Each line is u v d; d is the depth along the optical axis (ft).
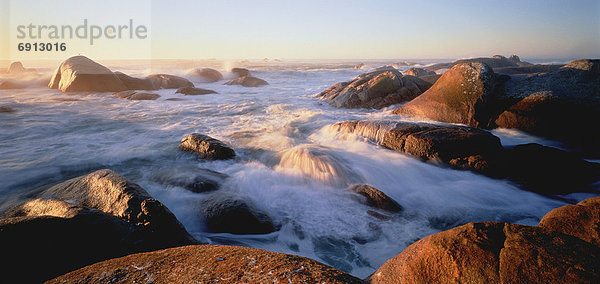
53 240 7.02
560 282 4.69
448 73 27.50
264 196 14.25
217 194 13.12
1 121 27.78
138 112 34.73
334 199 14.17
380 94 37.37
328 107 38.06
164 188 14.21
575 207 6.91
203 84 71.00
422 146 18.99
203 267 5.46
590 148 20.95
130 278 5.29
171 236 9.09
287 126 27.76
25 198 13.42
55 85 54.29
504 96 24.88
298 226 11.96
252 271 5.23
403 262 6.31
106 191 10.05
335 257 10.21
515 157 17.78
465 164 17.65
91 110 35.14
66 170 17.39
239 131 25.99
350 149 20.71
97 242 7.72
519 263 5.12
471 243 5.74
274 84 71.97
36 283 6.28
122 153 20.25
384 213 13.02
